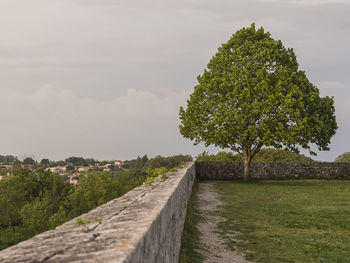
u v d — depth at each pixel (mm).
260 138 27281
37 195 51844
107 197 50094
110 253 2414
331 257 8664
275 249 9320
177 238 7535
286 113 25688
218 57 29875
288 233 11141
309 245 9695
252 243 9922
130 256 2406
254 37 28906
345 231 11391
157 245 3998
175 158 89438
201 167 31516
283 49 29203
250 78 26672
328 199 18594
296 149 27156
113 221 3916
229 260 8250
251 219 13422
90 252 2461
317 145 27906
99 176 52562
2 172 54594
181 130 29422
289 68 28062
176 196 7566
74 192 52250
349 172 32156
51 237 3031
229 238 10398
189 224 11258
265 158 47406
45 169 57594
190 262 7781
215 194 20969
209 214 14312
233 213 14656
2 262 2248
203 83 29734
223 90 28109
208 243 9742
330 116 28734
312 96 26781
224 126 26688
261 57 27344
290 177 31938
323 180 31281
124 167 117312
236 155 47531
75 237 2994
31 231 34406
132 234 3037
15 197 45250
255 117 26781
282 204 16656
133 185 53688
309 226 12094
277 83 26406
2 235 28203
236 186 25500
